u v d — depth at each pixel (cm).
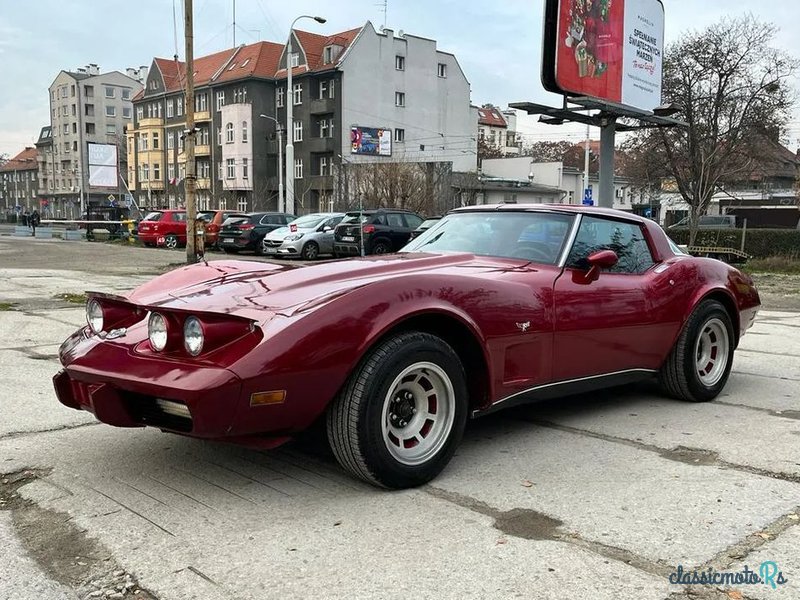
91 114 9975
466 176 4750
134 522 284
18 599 227
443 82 5881
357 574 243
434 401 331
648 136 3003
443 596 229
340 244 2003
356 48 5325
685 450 383
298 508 298
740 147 2930
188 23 1641
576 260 407
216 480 330
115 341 319
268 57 5856
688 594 230
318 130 5541
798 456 373
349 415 300
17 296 1053
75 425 416
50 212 11000
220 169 6247
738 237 2559
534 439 401
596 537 272
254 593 231
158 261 1964
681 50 2909
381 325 300
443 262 390
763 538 272
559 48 1363
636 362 436
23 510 297
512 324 349
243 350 279
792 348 743
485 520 288
